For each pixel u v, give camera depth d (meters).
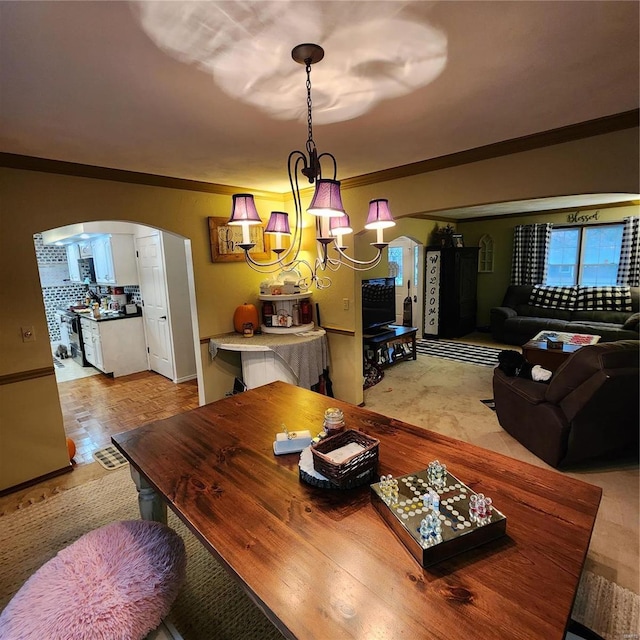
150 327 5.33
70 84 1.60
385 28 1.28
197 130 2.18
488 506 1.12
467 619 0.87
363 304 4.92
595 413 2.54
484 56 1.48
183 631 1.66
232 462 1.59
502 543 1.09
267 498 1.34
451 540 1.03
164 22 1.20
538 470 1.45
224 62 1.46
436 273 7.04
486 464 1.50
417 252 7.05
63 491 2.70
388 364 5.37
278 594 0.95
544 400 2.82
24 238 2.64
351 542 1.12
